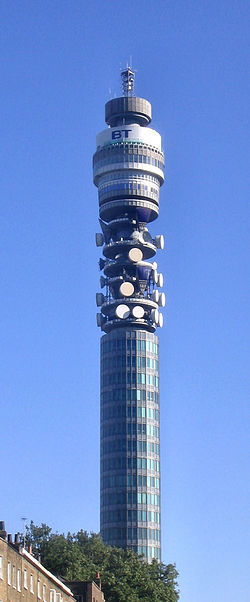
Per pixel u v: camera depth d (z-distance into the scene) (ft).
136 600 648.79
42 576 449.89
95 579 633.20
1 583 372.79
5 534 402.52
